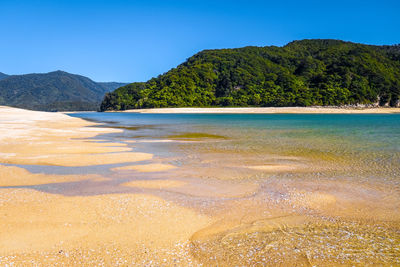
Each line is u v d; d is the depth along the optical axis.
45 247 5.52
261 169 12.37
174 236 6.07
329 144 20.61
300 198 8.56
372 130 33.03
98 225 6.49
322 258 5.25
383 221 7.03
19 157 14.13
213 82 144.75
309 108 109.44
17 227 6.30
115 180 10.41
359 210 7.71
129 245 5.66
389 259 5.23
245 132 30.66
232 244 5.75
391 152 17.02
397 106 119.19
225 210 7.56
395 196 8.85
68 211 7.27
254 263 5.09
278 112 103.75
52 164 12.90
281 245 5.73
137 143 20.69
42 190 9.09
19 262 5.02
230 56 163.75
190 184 9.95
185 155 15.72
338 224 6.80
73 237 5.92
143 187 9.55
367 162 13.98
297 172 11.86
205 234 6.19
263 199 8.46
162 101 128.00
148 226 6.50
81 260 5.12
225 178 10.82
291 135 27.17
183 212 7.37
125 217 6.96
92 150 16.77
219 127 38.41
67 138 22.39
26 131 24.94
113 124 44.94
